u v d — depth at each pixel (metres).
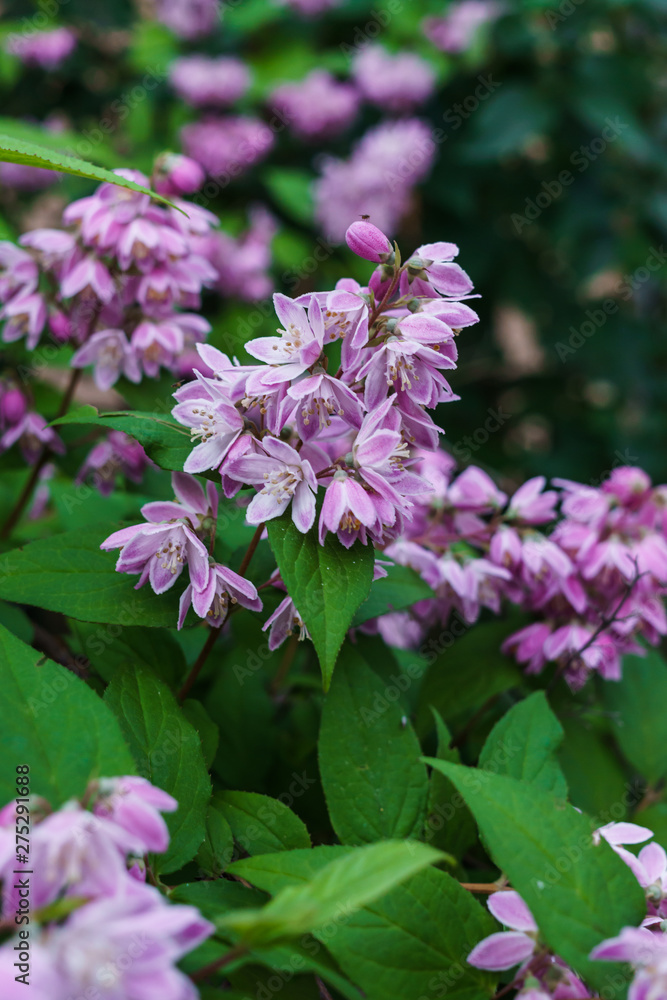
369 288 0.53
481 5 1.18
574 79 1.19
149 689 0.52
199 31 1.23
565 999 0.49
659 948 0.47
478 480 0.61
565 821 0.49
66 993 0.44
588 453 1.37
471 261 1.28
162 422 0.54
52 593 0.53
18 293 0.63
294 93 1.18
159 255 0.60
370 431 0.52
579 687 0.62
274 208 1.26
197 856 0.52
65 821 0.46
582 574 0.61
